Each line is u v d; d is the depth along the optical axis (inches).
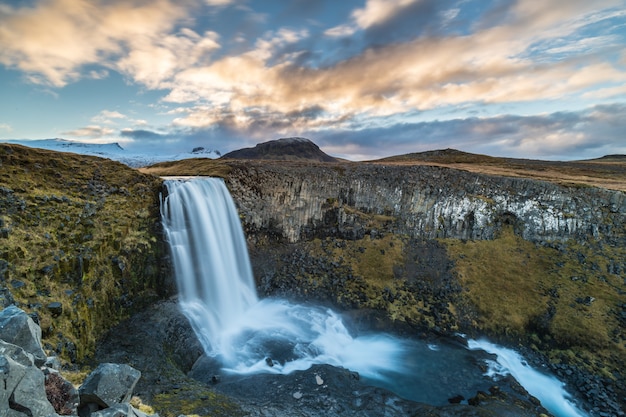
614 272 1919.3
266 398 1025.5
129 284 1359.5
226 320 1660.9
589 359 1514.5
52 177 1483.8
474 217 2385.6
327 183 2527.1
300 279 2085.4
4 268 904.9
